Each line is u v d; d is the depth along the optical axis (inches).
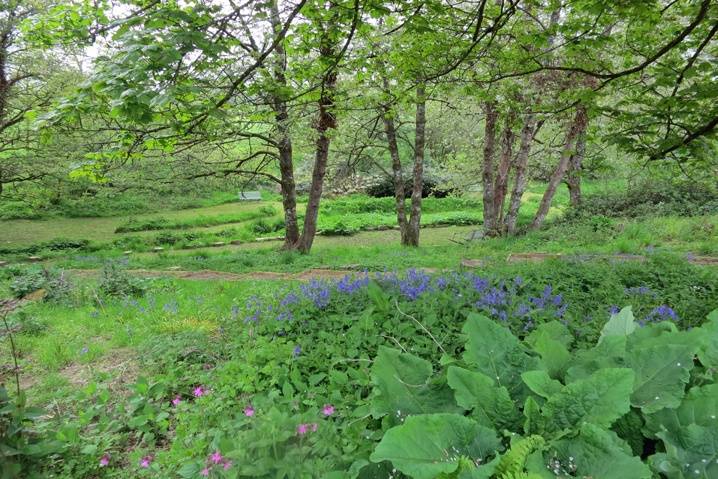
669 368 76.7
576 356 88.3
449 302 207.0
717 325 90.0
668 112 245.9
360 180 964.6
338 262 526.9
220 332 225.3
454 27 270.4
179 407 148.7
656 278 285.7
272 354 170.7
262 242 945.5
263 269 506.0
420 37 275.4
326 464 84.4
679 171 306.3
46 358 220.1
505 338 88.0
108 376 191.9
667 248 525.7
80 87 161.9
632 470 58.9
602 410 69.2
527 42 255.1
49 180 773.3
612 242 592.1
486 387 77.0
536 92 458.3
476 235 807.1
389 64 340.2
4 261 694.5
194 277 472.7
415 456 63.7
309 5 218.2
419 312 195.9
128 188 657.6
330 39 261.7
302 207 1323.8
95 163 227.6
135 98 148.5
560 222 825.5
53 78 653.3
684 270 305.6
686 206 848.9
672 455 63.1
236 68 260.8
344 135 657.6
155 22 159.8
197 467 107.5
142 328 261.1
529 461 61.2
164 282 406.9
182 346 205.9
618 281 270.2
